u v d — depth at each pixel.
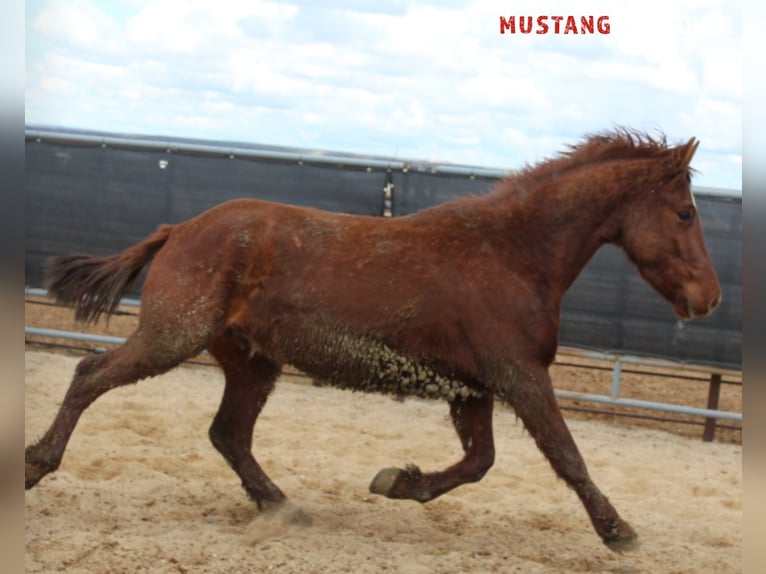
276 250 4.61
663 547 4.96
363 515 5.20
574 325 8.12
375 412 7.94
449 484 4.85
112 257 4.90
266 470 5.98
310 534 4.69
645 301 8.00
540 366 4.63
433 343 4.59
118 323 10.45
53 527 4.32
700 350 7.95
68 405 4.44
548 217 4.77
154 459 5.86
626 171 4.80
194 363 9.09
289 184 8.38
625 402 8.09
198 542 4.28
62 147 8.67
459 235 4.71
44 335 8.91
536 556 4.67
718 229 7.85
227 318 4.61
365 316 4.55
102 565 3.85
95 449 5.94
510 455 6.84
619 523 4.49
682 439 8.05
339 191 8.31
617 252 8.01
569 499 5.91
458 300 4.57
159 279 4.59
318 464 6.24
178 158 8.50
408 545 4.62
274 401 8.03
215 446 5.00
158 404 7.50
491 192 4.89
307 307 4.57
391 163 8.23
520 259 4.71
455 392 4.72
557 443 4.57
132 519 4.66
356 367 4.64
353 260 4.61
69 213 8.70
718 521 5.62
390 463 6.45
